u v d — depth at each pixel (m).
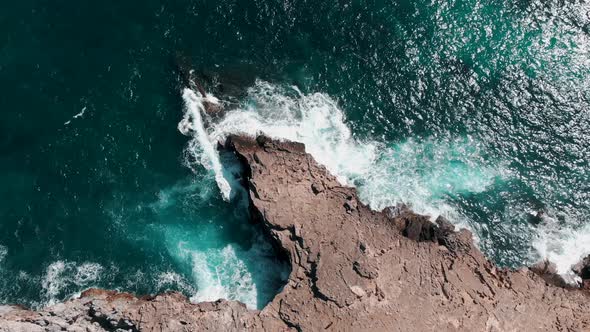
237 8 68.38
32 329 48.66
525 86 64.31
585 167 60.38
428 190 59.66
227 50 66.44
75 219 57.72
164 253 57.09
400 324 49.25
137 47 66.31
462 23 67.62
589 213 58.31
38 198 58.44
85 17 68.19
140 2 68.88
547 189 59.59
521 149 61.59
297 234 53.41
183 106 63.47
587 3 68.38
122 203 58.81
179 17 68.06
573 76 64.56
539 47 66.12
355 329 49.03
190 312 50.50
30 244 56.47
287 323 49.97
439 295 50.72
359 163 61.00
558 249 56.44
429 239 54.88
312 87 64.69
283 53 66.38
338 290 50.53
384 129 62.69
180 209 59.09
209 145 62.03
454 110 63.47
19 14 67.81
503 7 68.25
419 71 65.31
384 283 51.22
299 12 68.19
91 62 65.38
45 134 61.41
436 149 61.78
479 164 61.06
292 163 58.00
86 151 60.66
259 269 56.69
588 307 50.44
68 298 54.56
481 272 52.09
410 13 68.25
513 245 56.75
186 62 65.56
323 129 62.56
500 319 49.47
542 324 49.31
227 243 57.94
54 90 63.66
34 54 65.62
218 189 60.22
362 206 56.69
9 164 59.94
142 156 60.91
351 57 66.06
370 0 68.81
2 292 54.56
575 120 62.53
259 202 55.22
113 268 55.97
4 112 62.38
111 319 49.84
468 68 65.38
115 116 62.50
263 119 62.84
